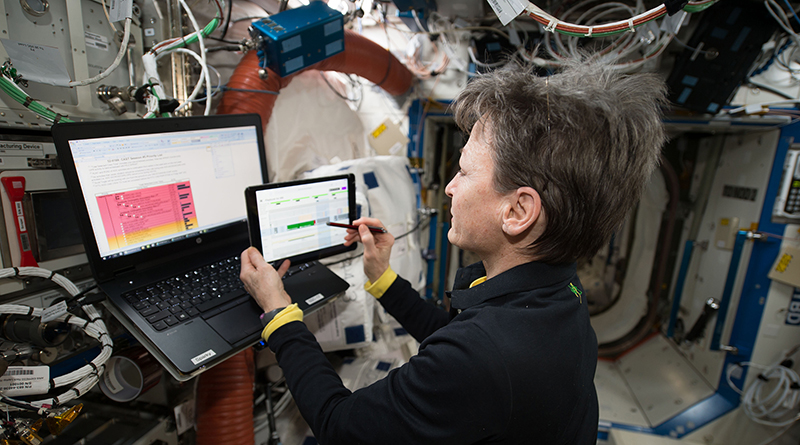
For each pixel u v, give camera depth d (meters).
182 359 0.64
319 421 0.55
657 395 2.15
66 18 0.82
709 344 2.02
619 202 0.52
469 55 1.74
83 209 0.69
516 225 0.53
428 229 2.15
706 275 2.13
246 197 0.80
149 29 1.05
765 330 1.78
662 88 0.57
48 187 0.77
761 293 1.77
